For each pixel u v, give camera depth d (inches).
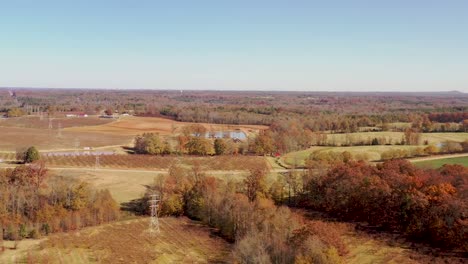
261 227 4079.7
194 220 5315.0
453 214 4143.7
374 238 4431.6
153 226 4982.8
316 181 5620.1
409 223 4564.5
